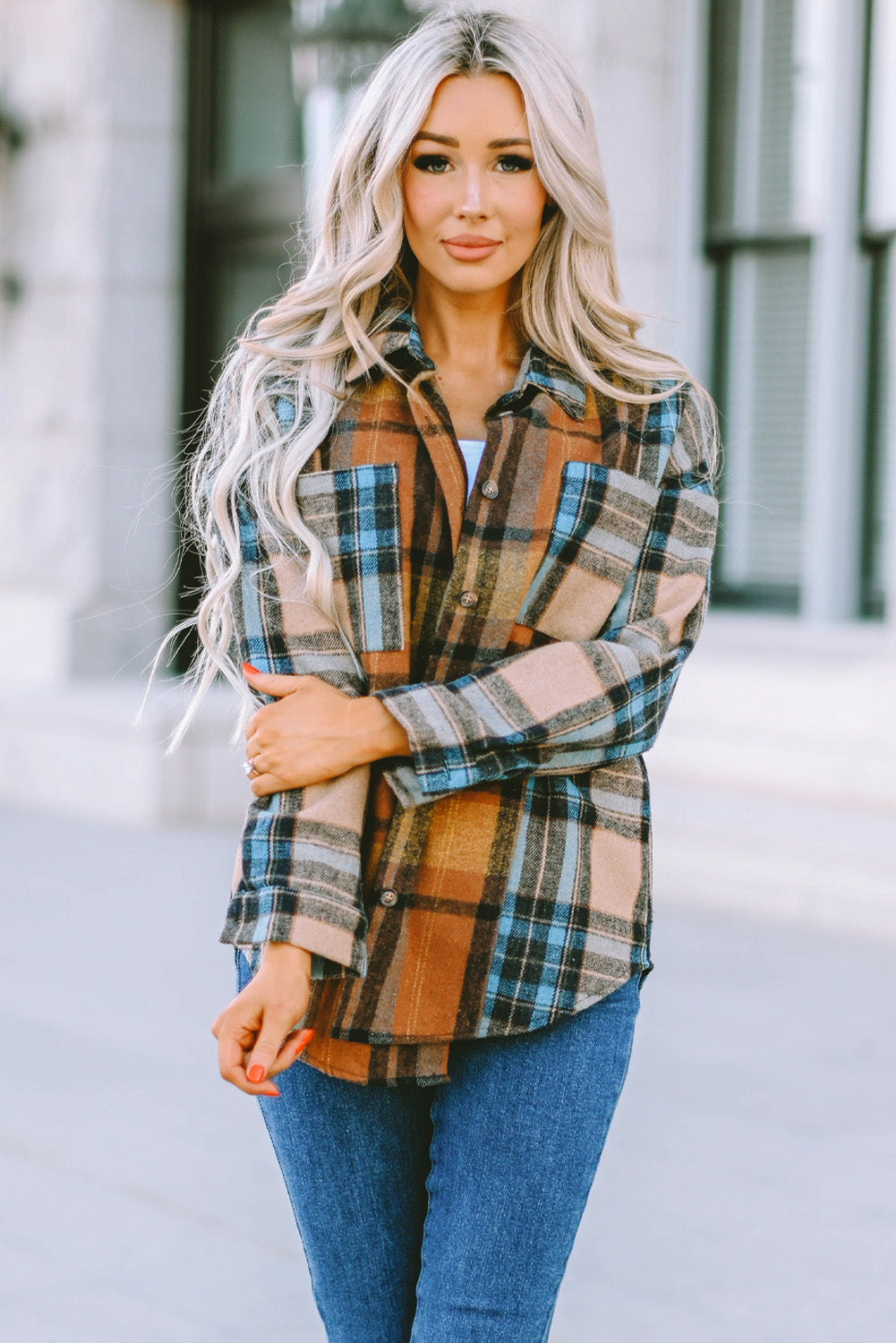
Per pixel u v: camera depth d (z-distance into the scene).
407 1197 2.18
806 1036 5.54
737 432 9.10
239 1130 4.69
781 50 8.81
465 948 2.08
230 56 10.97
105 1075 5.13
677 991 6.05
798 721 7.76
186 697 9.19
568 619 2.12
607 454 2.15
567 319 2.20
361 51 9.80
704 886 7.38
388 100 2.16
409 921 2.08
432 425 2.15
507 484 2.11
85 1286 3.67
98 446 10.80
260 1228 4.03
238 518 2.16
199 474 2.34
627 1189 4.26
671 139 9.07
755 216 8.95
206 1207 4.14
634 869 2.16
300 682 2.07
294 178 10.59
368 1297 2.18
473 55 2.13
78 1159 4.44
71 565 10.92
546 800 2.12
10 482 11.25
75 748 9.88
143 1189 4.25
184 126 11.07
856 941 6.80
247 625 2.14
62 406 10.97
